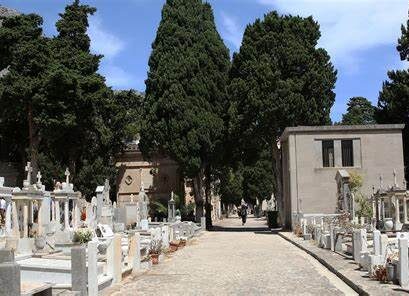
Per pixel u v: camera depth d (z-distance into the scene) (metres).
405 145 49.59
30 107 48.53
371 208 35.25
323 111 47.66
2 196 28.09
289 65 46.97
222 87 49.94
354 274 15.34
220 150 49.03
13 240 18.36
